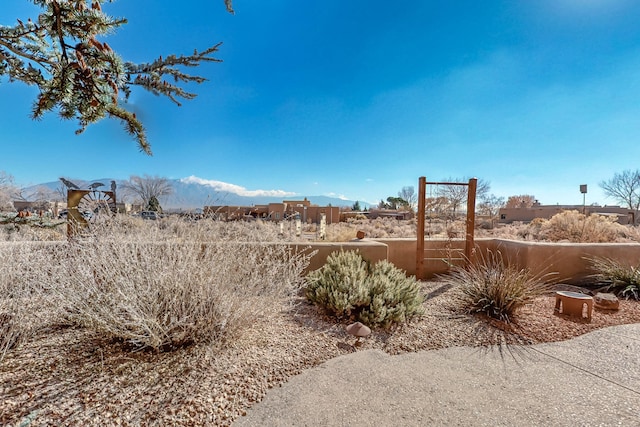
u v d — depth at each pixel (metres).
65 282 2.67
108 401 1.89
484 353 2.86
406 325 3.41
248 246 3.83
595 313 3.96
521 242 5.85
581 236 9.06
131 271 2.63
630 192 27.78
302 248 4.86
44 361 2.26
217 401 1.98
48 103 1.28
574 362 2.71
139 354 2.42
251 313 2.84
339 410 1.98
